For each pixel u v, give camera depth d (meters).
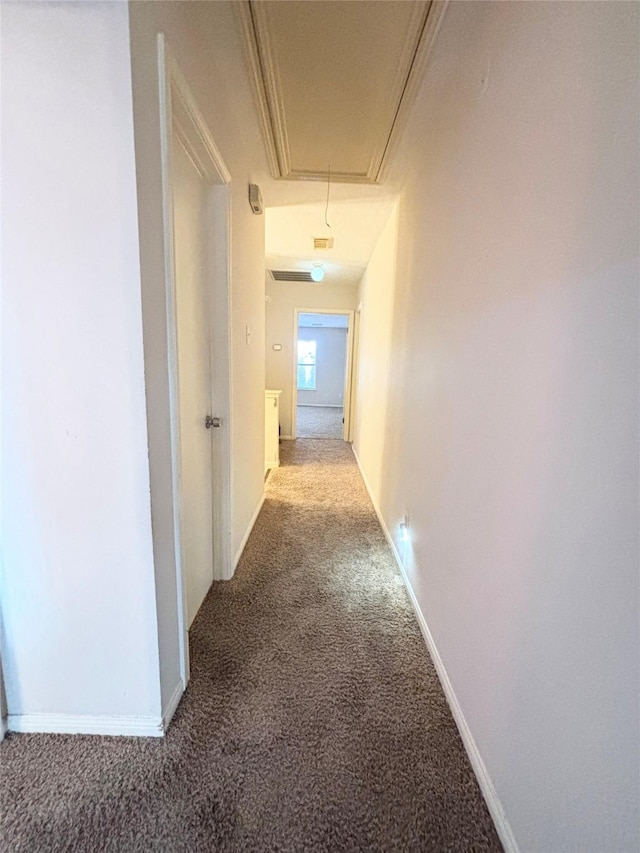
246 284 2.36
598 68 0.71
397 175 2.45
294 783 1.11
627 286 0.63
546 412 0.86
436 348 1.70
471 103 1.34
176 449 1.27
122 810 1.03
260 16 1.38
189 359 1.65
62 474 1.11
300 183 2.61
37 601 1.17
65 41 0.91
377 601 2.00
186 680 1.42
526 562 0.93
